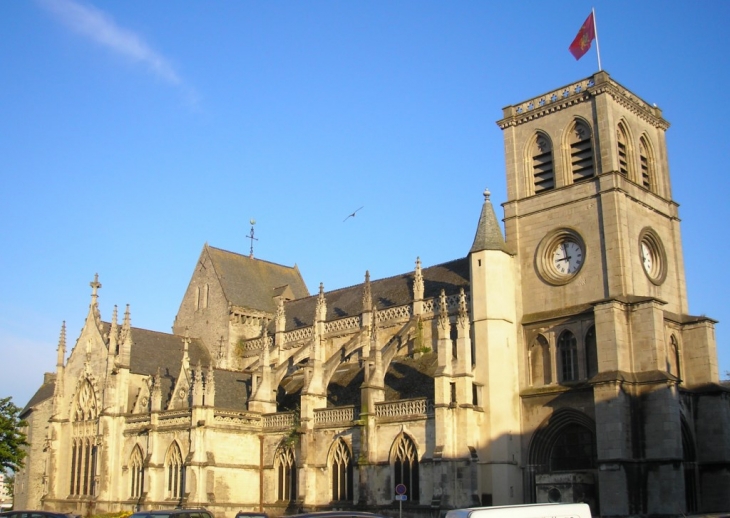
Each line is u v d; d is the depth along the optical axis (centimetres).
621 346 6750
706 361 7431
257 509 8462
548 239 7594
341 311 9888
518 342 7538
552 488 6762
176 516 5203
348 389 8500
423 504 6781
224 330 10869
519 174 8006
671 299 7681
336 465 7706
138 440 9225
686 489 7081
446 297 8388
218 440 8406
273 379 9062
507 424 7162
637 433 6625
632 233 7300
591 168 7538
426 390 7438
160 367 10150
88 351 10344
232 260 11631
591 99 7606
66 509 9906
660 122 8219
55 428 10388
